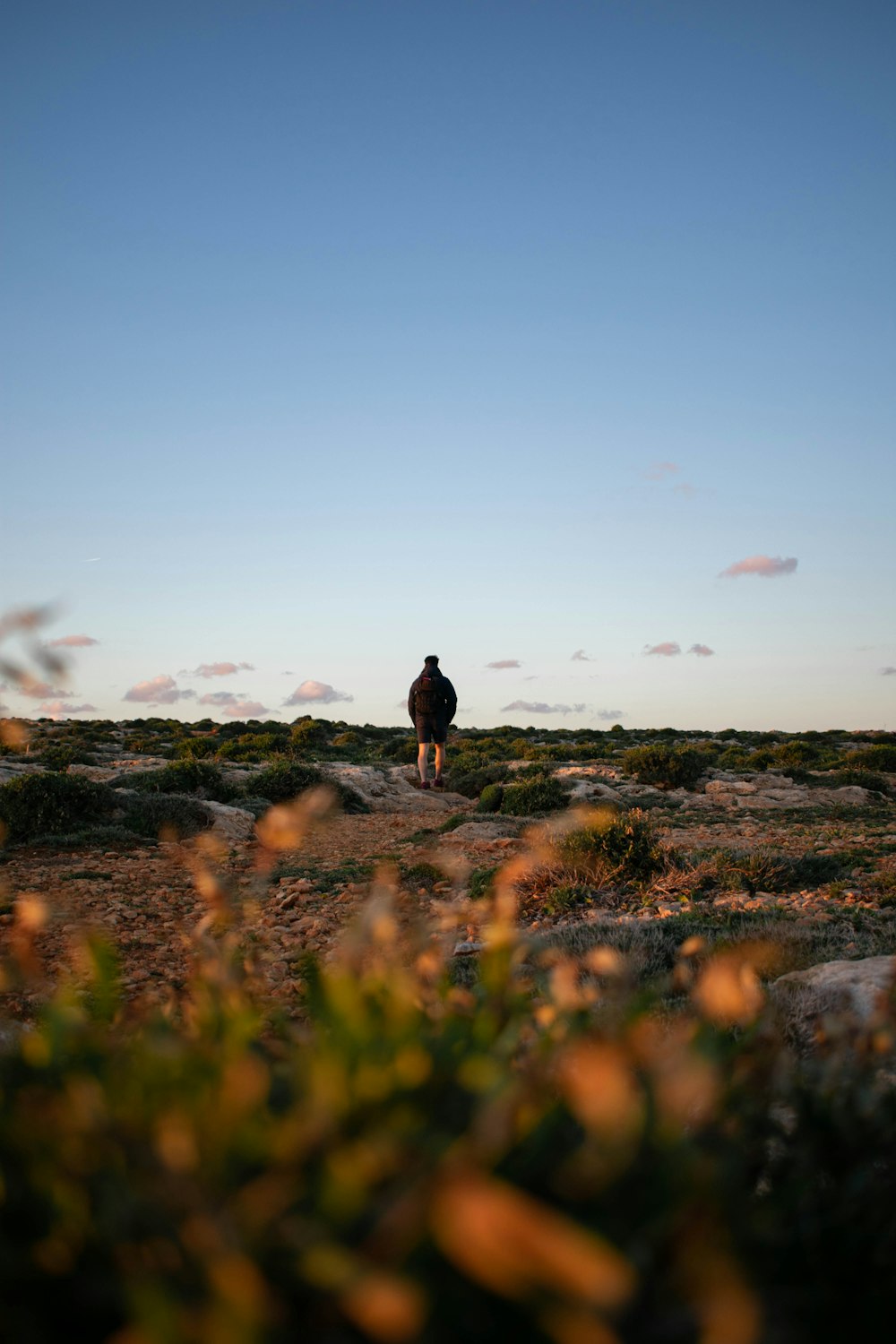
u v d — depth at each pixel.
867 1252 1.53
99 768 26.55
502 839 14.33
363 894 9.89
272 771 20.56
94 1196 1.16
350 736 44.78
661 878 9.88
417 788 26.95
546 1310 0.90
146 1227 1.07
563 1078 1.38
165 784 19.44
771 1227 1.42
